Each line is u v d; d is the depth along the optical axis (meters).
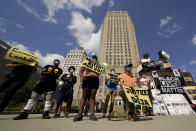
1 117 2.51
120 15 75.00
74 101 31.61
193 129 1.24
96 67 2.50
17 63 2.50
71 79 3.42
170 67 4.69
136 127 1.37
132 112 2.05
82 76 2.47
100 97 32.09
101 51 59.53
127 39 60.69
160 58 5.44
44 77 2.63
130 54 54.66
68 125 1.50
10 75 2.28
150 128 1.30
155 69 4.94
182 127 1.36
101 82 34.81
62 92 3.11
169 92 4.01
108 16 74.88
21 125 1.44
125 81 2.44
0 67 4.23
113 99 3.21
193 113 3.51
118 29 65.75
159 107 3.77
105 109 2.98
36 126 1.39
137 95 2.08
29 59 2.63
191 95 3.94
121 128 1.31
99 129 1.24
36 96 2.47
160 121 1.90
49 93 2.69
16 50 2.57
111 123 1.70
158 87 4.12
